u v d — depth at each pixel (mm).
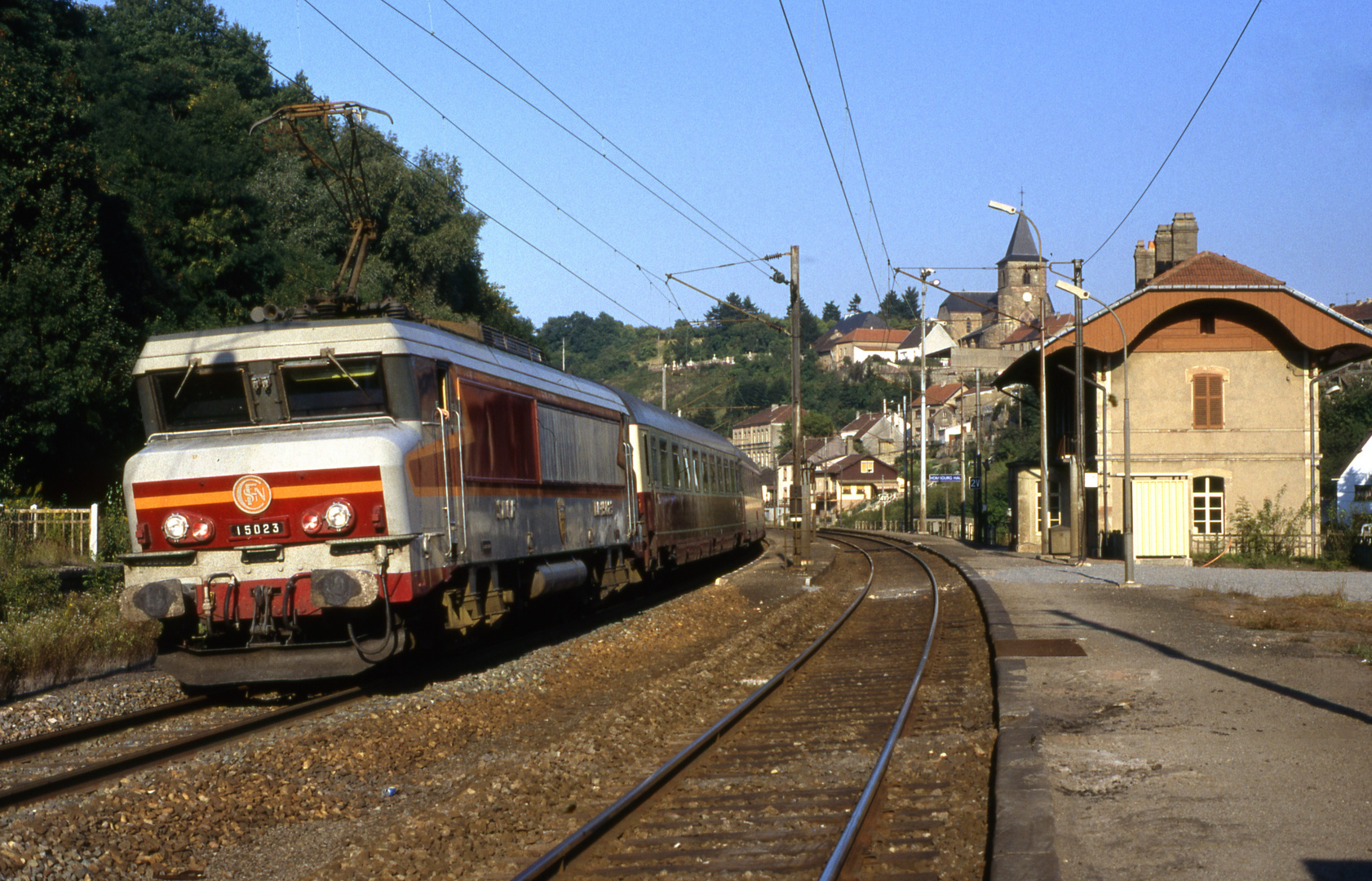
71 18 37594
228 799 7418
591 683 12922
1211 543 34438
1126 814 6371
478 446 12992
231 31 64812
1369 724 8805
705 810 7145
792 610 20156
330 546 10719
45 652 12281
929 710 10547
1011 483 43719
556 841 6508
